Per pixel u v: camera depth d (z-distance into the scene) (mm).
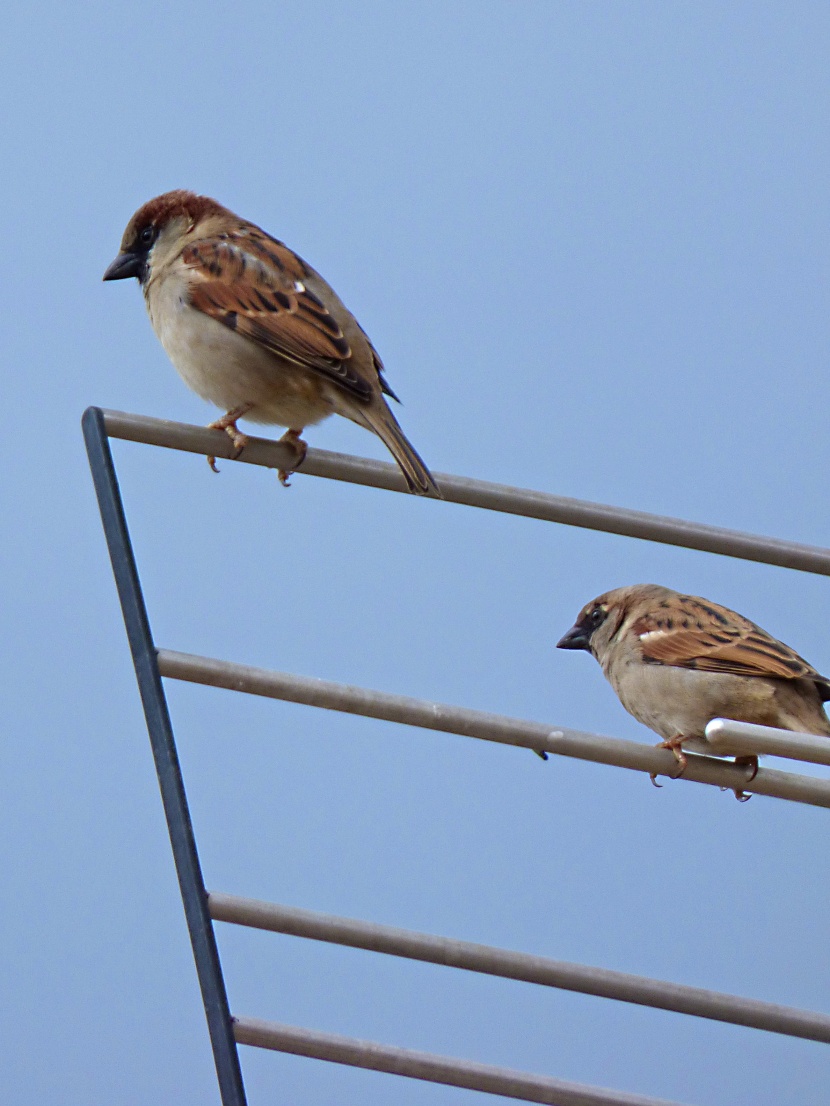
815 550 7750
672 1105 6562
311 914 6281
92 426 7047
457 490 7711
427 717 6539
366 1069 6434
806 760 6078
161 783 6223
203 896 6211
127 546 6574
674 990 6500
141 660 6324
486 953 6398
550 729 6785
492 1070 6523
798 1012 6551
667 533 7719
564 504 7695
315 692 6379
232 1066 6113
